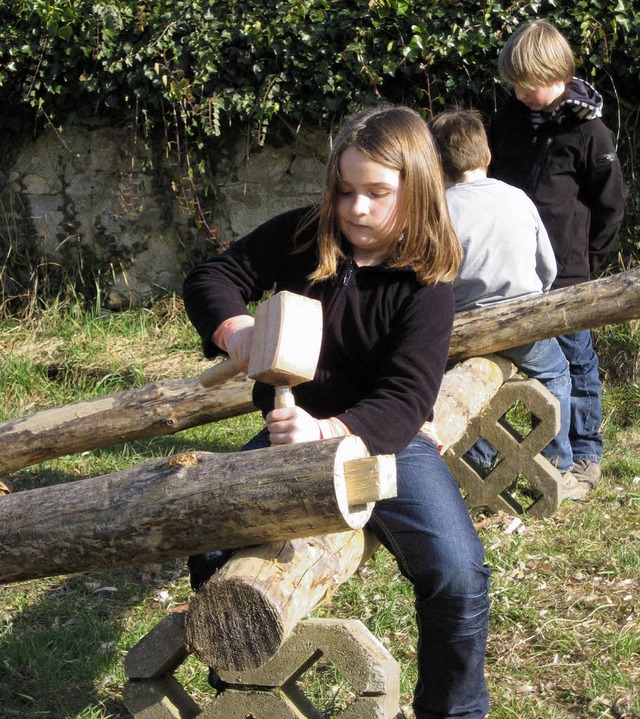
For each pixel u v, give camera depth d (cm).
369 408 211
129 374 629
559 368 447
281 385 204
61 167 711
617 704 296
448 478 237
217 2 675
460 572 222
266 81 661
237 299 238
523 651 330
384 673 200
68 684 314
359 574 382
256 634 192
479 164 407
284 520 192
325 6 658
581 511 448
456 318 408
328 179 225
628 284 385
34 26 680
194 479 203
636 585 373
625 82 650
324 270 226
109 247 713
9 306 716
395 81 664
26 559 224
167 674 227
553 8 641
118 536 211
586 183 465
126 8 677
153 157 698
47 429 391
